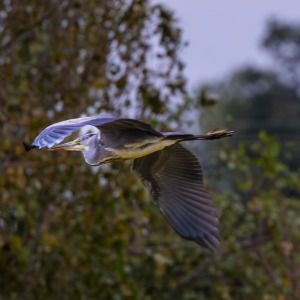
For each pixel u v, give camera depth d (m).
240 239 16.77
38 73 14.20
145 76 14.58
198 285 15.81
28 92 13.78
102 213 13.84
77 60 14.20
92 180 13.76
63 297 14.18
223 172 16.70
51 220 13.89
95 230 13.89
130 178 13.83
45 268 14.14
